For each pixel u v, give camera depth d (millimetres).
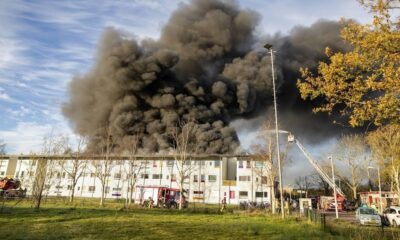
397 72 12180
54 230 15320
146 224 19516
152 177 67938
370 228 22438
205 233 16609
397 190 45375
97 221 20094
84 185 68938
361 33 13289
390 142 41156
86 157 64438
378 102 12906
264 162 44969
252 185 62000
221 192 64750
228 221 23828
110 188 67875
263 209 40938
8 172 77125
